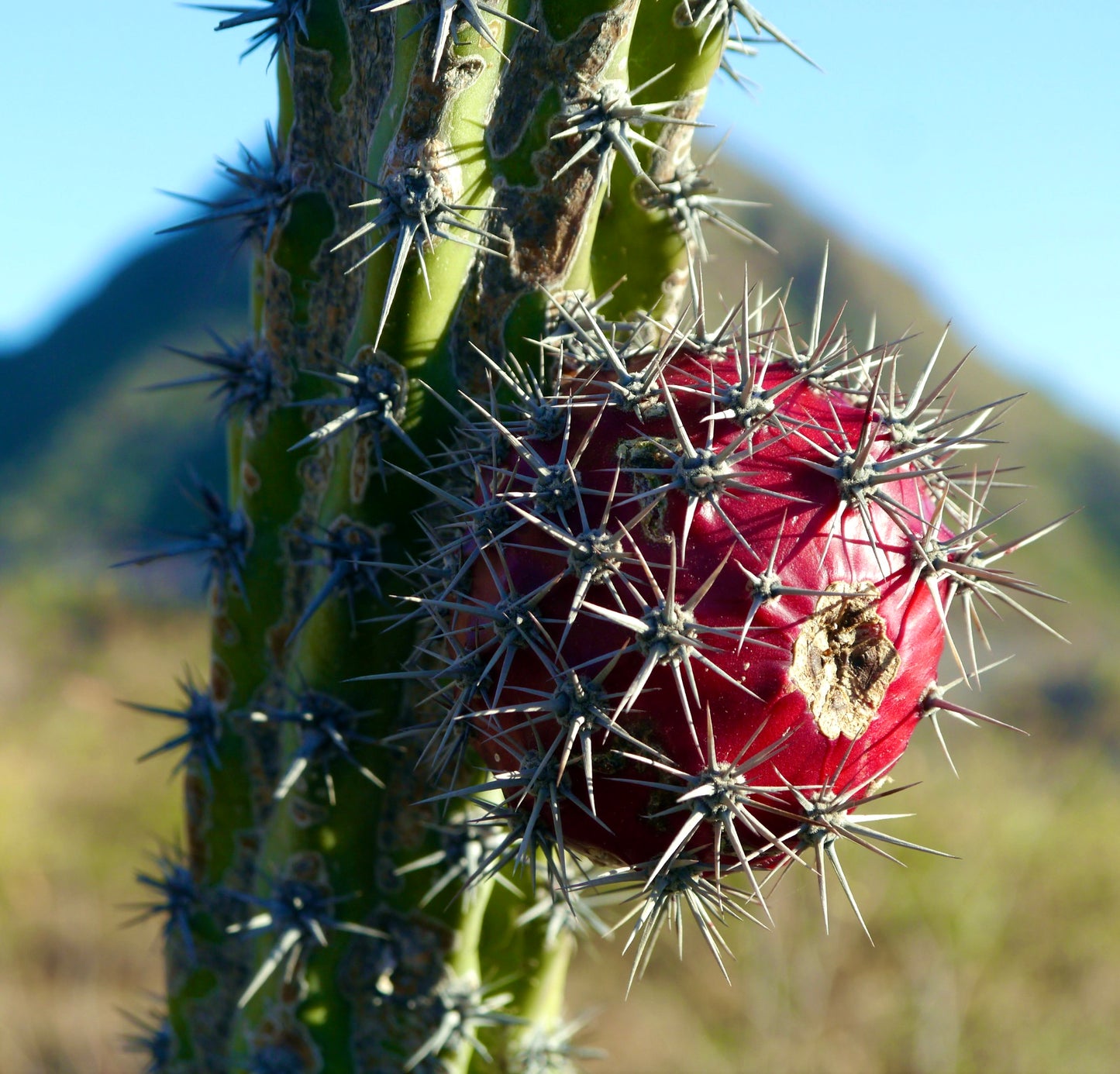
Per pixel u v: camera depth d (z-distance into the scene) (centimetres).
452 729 179
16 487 3136
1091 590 2703
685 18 204
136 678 1349
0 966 638
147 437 3195
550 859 172
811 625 156
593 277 215
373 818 227
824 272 183
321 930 230
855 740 159
